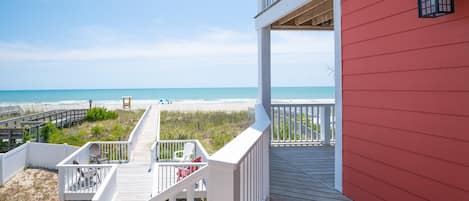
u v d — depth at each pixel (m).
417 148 2.66
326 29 6.96
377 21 3.14
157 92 67.38
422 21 2.58
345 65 3.77
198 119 23.11
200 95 63.62
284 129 6.85
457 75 2.27
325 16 5.93
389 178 3.00
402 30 2.80
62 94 65.69
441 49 2.40
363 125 3.42
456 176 2.29
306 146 6.63
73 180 7.81
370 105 3.29
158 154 10.70
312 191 3.89
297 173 4.67
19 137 13.18
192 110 29.03
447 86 2.36
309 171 4.79
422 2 2.39
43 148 11.03
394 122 2.92
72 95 64.56
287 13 5.01
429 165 2.53
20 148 10.65
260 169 2.99
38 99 60.44
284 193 3.79
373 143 3.24
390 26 2.96
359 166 3.49
